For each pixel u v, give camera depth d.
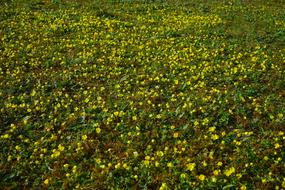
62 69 16.05
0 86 14.22
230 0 29.95
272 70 16.02
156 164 9.73
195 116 12.31
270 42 20.12
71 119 12.16
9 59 16.56
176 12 25.55
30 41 18.69
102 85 14.68
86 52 17.66
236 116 12.36
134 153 10.40
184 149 10.41
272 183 9.39
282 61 17.11
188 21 23.22
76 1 26.69
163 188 9.01
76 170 9.81
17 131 11.50
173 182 9.36
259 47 18.75
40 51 17.59
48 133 11.45
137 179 9.45
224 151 10.62
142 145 10.86
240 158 10.24
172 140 11.10
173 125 11.75
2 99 13.22
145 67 16.14
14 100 13.20
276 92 14.25
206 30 21.47
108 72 15.80
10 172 9.76
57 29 20.48
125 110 12.75
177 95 13.62
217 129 11.74
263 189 9.20
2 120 12.05
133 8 25.73
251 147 10.74
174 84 14.64
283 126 11.89
